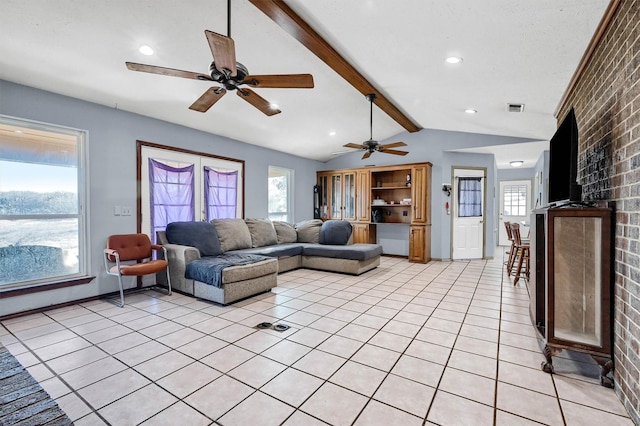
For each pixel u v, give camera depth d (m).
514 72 3.01
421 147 6.46
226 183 5.47
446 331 2.72
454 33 2.48
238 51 3.10
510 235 5.00
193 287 3.71
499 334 2.66
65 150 3.54
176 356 2.27
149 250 3.98
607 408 1.69
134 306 3.41
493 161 6.53
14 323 2.92
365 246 5.36
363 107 4.92
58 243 3.49
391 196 6.96
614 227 1.88
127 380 1.96
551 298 2.07
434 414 1.64
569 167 2.18
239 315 3.12
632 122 1.66
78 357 2.26
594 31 2.17
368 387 1.88
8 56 2.76
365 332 2.70
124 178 3.99
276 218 6.87
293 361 2.20
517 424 1.56
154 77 3.36
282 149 6.60
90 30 2.55
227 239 4.73
